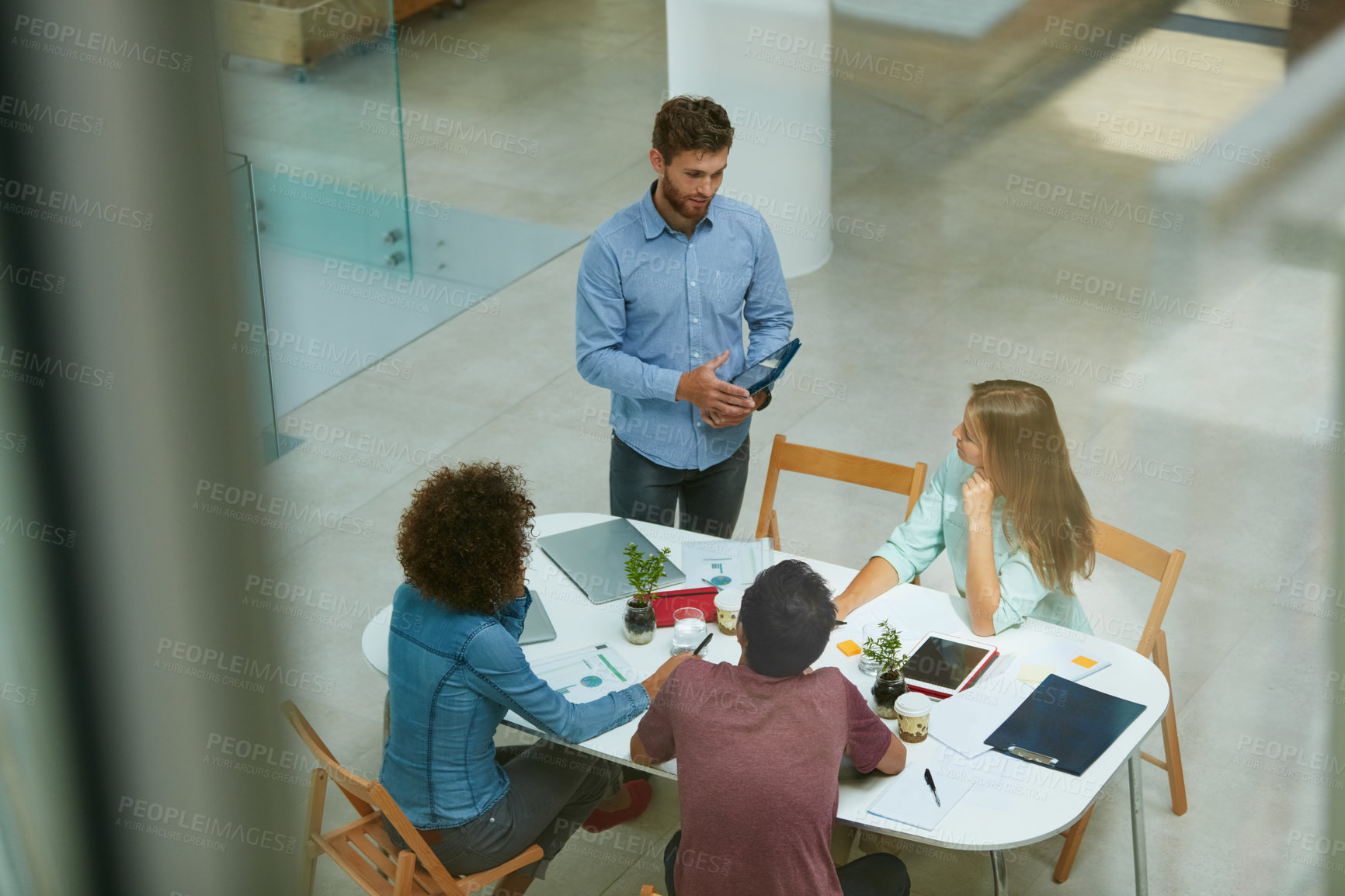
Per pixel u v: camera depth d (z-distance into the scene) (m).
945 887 3.08
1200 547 4.32
